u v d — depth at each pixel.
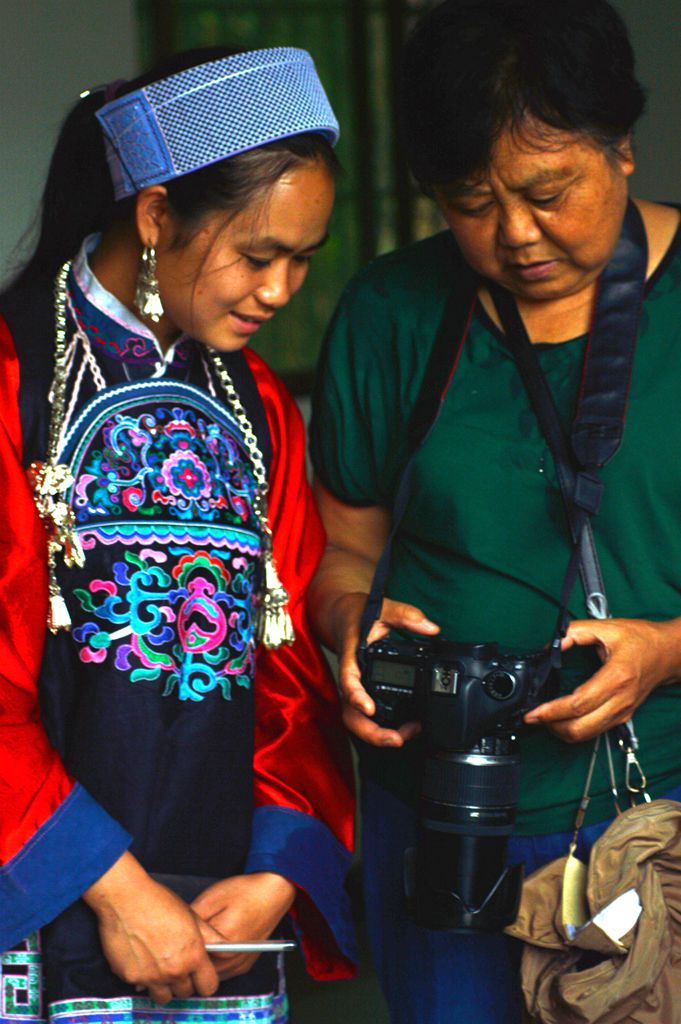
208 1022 3.22
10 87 6.24
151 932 2.97
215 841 3.19
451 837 3.09
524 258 3.05
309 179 2.96
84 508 3.03
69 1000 3.05
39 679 3.07
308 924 3.38
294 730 3.39
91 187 3.13
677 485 3.22
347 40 8.17
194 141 2.94
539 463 3.29
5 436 2.98
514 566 3.32
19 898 2.94
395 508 3.38
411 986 3.58
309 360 8.20
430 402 3.39
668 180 8.07
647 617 3.28
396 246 8.42
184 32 7.54
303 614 3.46
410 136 3.03
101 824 2.98
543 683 3.08
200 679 3.12
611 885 3.11
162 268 3.02
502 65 2.88
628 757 3.24
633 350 3.22
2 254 6.20
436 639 3.27
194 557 3.11
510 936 3.41
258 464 3.29
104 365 3.12
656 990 3.13
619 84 2.91
